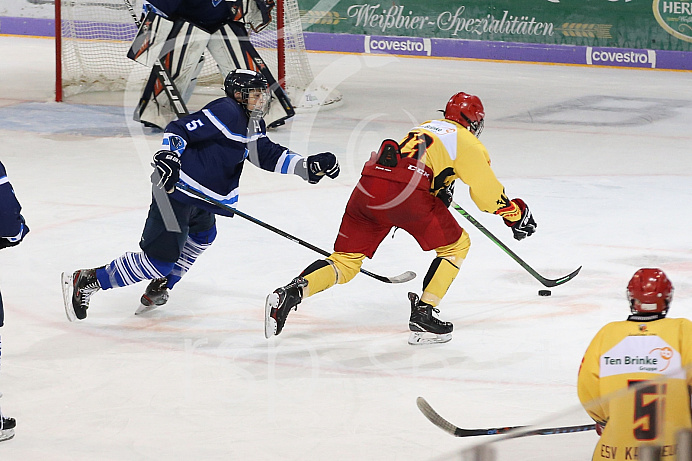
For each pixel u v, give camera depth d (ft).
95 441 36.55
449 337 49.06
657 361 27.66
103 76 147.64
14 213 36.78
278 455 35.40
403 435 37.27
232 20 117.60
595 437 23.88
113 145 108.58
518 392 42.09
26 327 50.31
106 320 51.83
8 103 136.87
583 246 68.64
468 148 47.06
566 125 129.29
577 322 52.21
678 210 80.74
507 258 65.46
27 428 37.68
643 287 28.68
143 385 42.55
